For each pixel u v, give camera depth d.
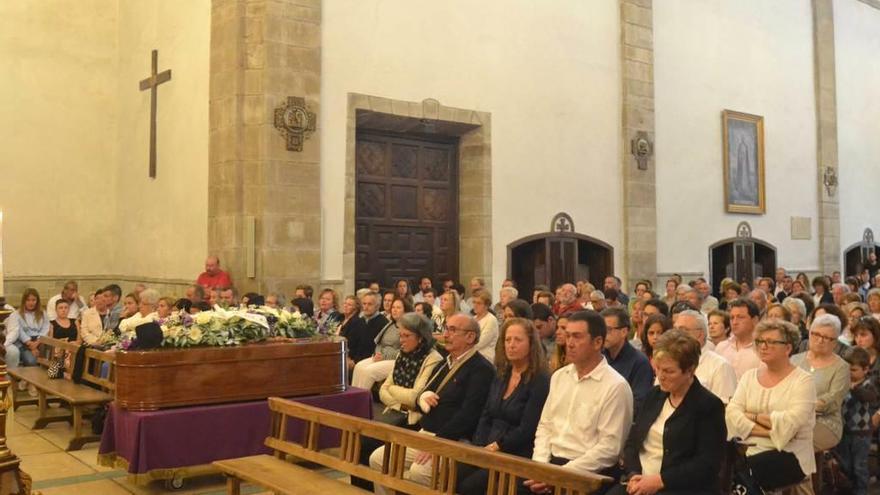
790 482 4.89
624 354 5.91
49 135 14.34
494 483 4.16
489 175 13.95
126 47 14.73
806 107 19.55
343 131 12.40
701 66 17.30
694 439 4.12
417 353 6.25
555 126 14.85
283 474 5.20
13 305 13.84
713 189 17.38
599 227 15.41
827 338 5.75
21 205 14.04
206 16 12.38
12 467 3.52
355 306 10.14
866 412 6.04
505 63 14.22
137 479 6.11
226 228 11.77
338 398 7.09
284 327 7.12
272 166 11.66
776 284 15.20
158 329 6.37
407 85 13.04
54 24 14.45
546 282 14.58
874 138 21.36
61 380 8.87
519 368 5.11
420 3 13.24
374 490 5.46
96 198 14.81
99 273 14.80
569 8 15.10
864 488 6.00
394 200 13.63
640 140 15.85
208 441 6.35
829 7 20.05
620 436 4.52
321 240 12.14
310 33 12.01
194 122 12.62
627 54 15.78
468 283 14.07
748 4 18.33
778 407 5.00
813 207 19.58
